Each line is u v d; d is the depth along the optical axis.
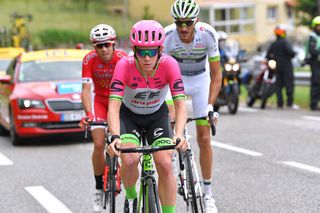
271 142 22.89
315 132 24.92
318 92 32.88
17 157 21.95
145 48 10.48
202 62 13.62
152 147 10.38
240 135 24.77
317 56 32.50
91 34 13.46
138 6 147.75
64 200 15.53
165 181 10.87
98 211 13.77
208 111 12.20
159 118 11.61
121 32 132.88
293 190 15.67
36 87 24.83
